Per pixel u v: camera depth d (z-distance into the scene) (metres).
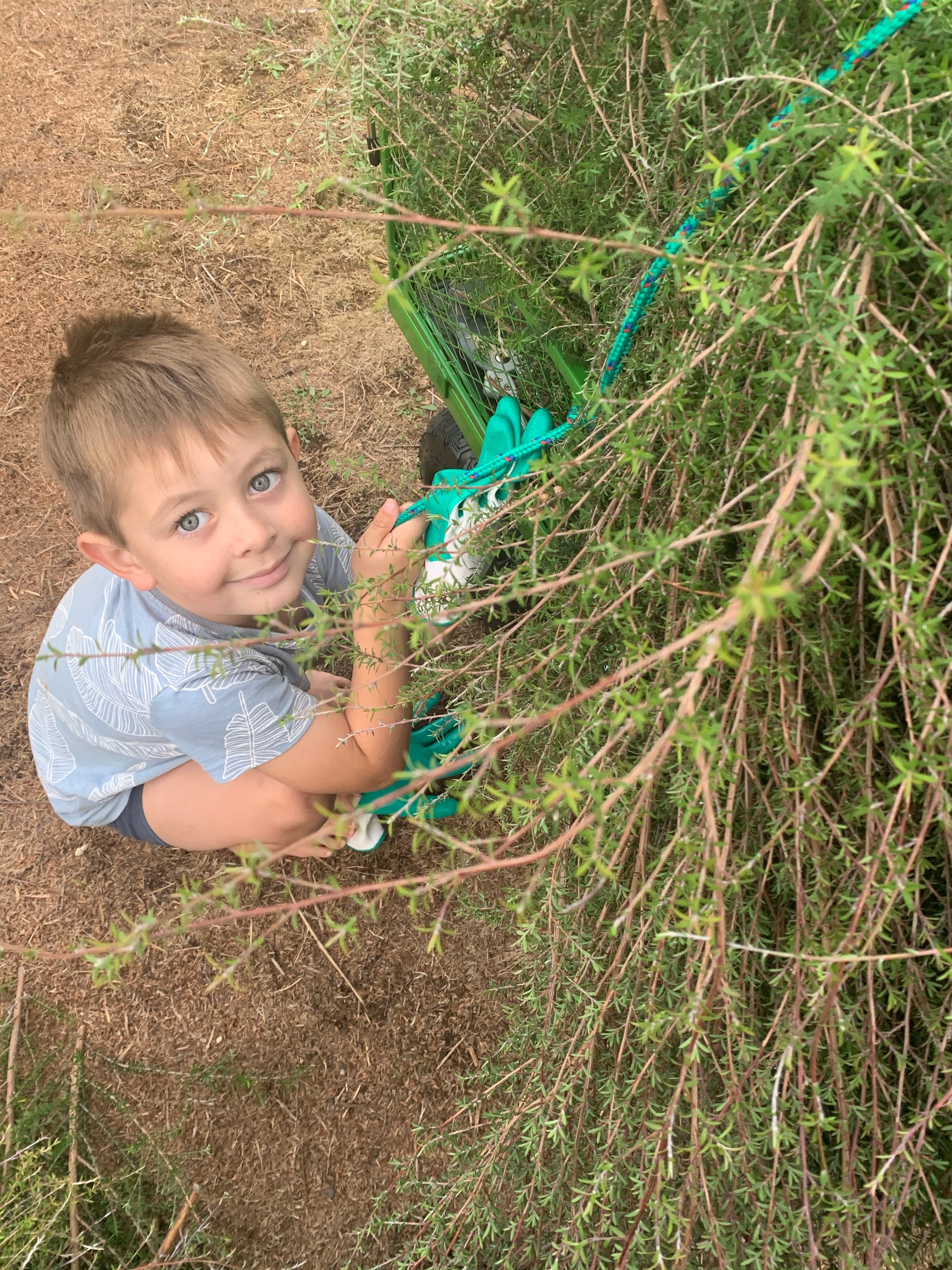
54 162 3.12
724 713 0.86
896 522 0.83
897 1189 0.97
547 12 1.35
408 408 2.71
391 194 1.80
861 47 0.81
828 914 0.98
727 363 0.94
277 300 2.95
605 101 1.22
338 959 2.13
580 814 0.94
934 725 0.79
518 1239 1.58
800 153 0.86
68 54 3.38
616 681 0.71
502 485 1.30
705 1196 1.07
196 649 0.96
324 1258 1.88
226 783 1.85
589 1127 1.39
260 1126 1.99
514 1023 1.66
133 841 2.23
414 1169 1.73
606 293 1.31
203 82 3.31
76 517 1.58
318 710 1.52
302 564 1.66
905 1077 1.08
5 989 2.07
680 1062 1.18
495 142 1.50
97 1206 1.84
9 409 2.74
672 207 1.16
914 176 0.74
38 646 2.43
